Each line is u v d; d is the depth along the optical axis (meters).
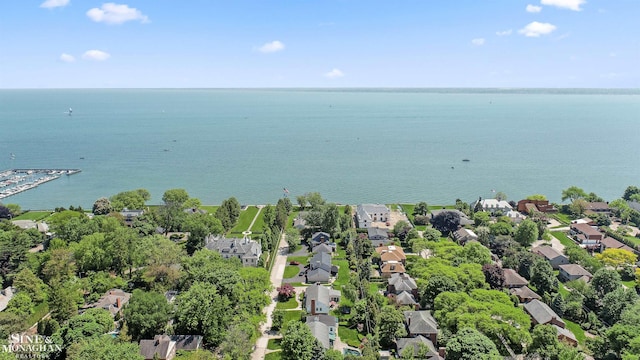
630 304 120.31
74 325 108.56
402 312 124.56
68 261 146.00
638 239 187.00
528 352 108.56
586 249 178.75
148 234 186.25
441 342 113.62
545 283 141.38
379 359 109.19
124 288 143.62
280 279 156.25
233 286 122.69
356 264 161.38
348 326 126.00
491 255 164.12
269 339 119.44
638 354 96.56
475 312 115.75
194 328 115.50
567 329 121.44
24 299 124.06
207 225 184.75
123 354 96.31
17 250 149.88
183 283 141.25
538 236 191.50
